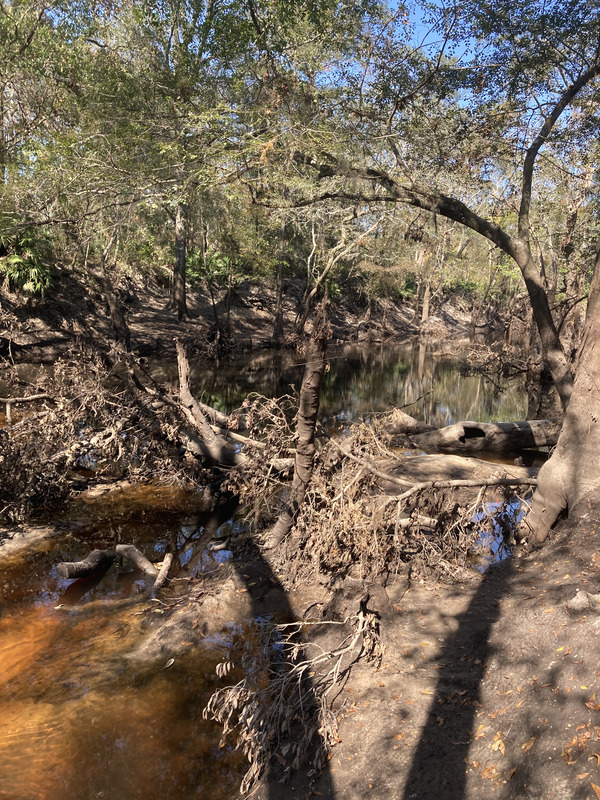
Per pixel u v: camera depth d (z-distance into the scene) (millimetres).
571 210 14008
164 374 22078
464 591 5516
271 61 9891
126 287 32969
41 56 16344
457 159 9242
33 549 7098
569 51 8961
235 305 38906
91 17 16594
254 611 5605
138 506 8609
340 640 4934
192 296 37062
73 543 7344
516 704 3713
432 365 31203
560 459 6387
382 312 53031
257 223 28797
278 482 7387
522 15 8492
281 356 30656
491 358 23953
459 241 45094
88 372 10758
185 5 12891
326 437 7137
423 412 17812
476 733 3648
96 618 5520
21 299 25781
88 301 28875
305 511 6457
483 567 6266
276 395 18906
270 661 4812
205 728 4102
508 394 22484
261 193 9961
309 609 5625
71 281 29172
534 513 6598
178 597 5961
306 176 9898
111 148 9953
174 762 3795
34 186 12680
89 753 3844
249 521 8141
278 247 33812
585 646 3893
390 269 40406
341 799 3402
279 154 9023
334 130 8828
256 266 33531
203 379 21828
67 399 10023
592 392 6160
